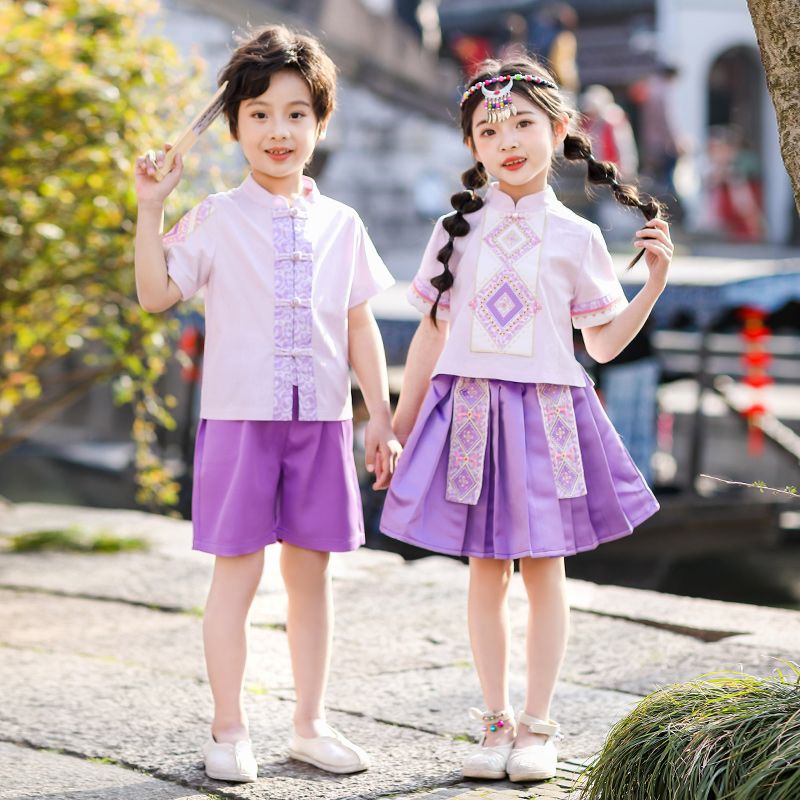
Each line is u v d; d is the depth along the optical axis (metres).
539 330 3.08
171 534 6.48
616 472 3.16
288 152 3.11
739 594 8.66
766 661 4.03
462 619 4.74
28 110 6.13
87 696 3.78
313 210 3.20
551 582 3.13
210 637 3.12
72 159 6.40
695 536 9.94
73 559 5.88
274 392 3.08
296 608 3.22
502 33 19.14
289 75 3.09
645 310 3.10
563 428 3.09
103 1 6.60
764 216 24.38
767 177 24.69
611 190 3.22
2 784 3.05
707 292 9.70
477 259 3.15
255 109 3.09
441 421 3.12
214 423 3.12
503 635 3.15
